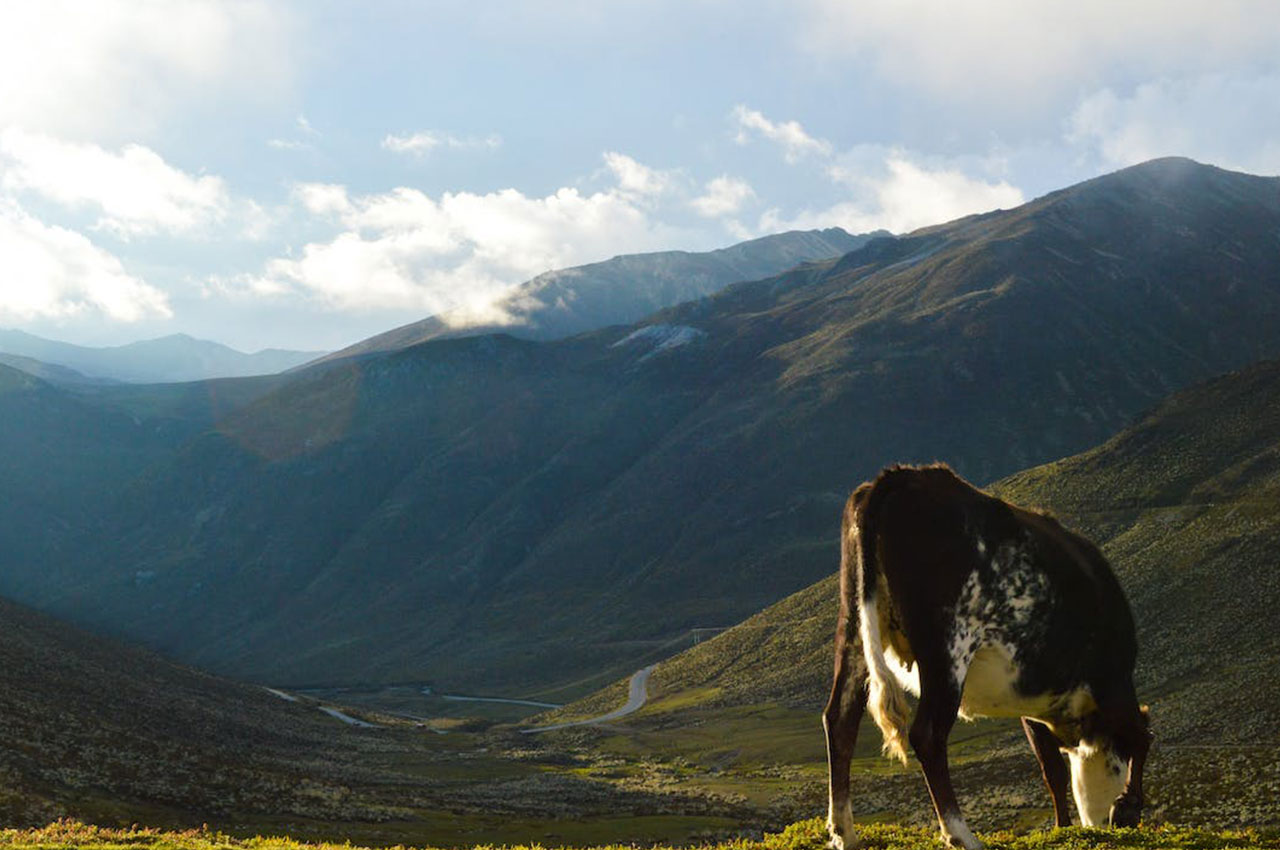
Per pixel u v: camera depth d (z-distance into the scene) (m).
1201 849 9.70
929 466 9.50
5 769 55.91
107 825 49.44
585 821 74.62
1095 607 9.80
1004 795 68.12
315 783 82.62
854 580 9.30
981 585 9.10
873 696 8.78
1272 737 83.12
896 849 9.43
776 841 10.85
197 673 189.25
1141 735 10.27
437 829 67.50
